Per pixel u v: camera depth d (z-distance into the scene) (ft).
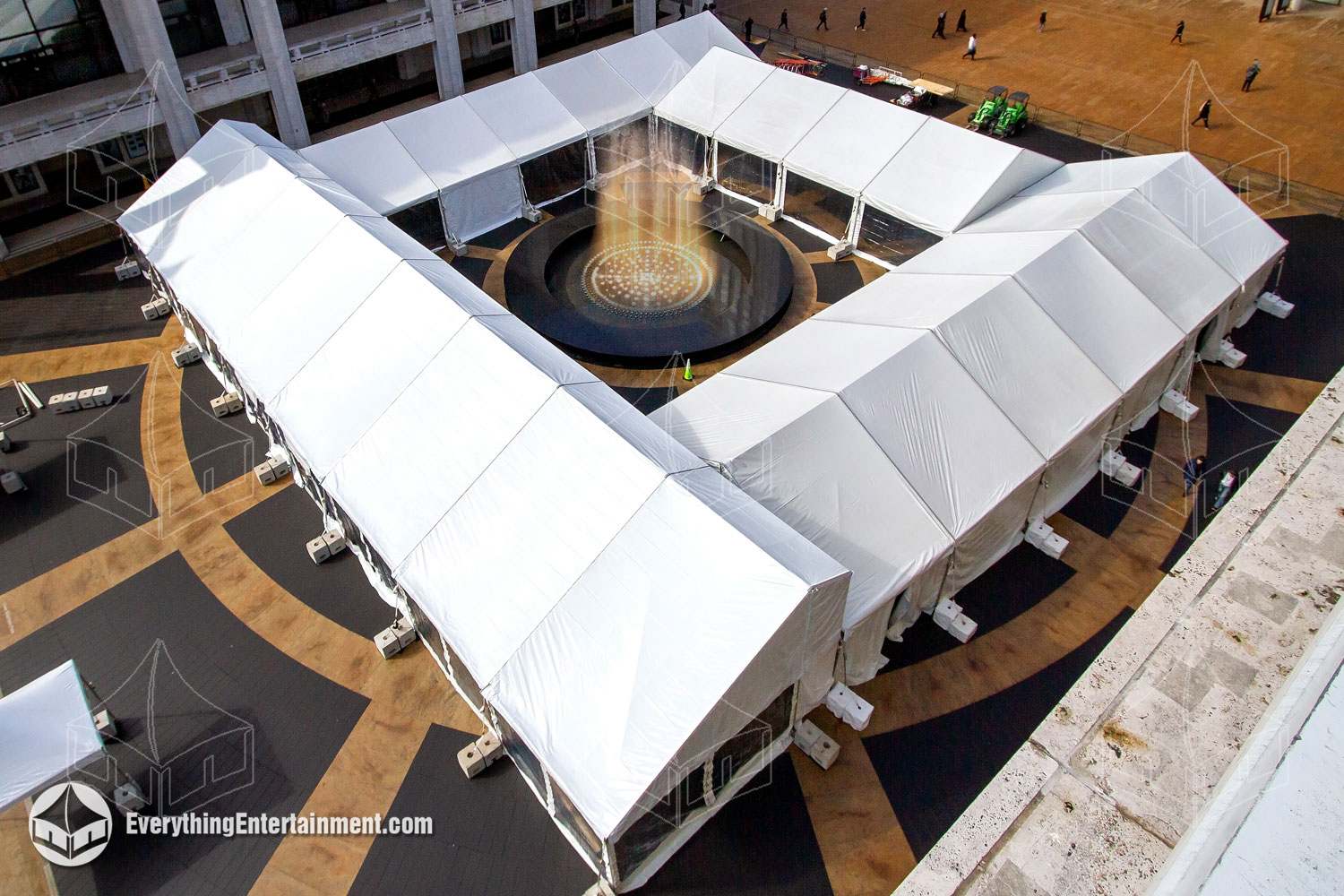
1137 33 136.05
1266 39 132.26
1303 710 18.24
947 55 131.13
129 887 44.19
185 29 100.48
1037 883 29.07
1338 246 86.43
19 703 44.34
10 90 90.53
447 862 44.91
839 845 45.06
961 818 33.22
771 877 43.91
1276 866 14.57
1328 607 35.09
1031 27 139.54
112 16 92.94
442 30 112.68
